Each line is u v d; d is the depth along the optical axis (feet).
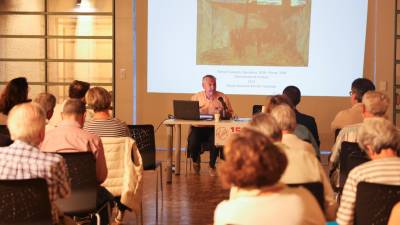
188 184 22.02
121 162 13.38
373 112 12.46
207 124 21.15
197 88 29.81
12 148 9.09
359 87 16.08
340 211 9.04
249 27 29.60
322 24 29.40
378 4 29.37
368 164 8.84
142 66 30.22
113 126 13.99
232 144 6.22
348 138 13.73
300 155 9.52
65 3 30.12
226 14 29.58
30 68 30.35
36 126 9.13
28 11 30.12
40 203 8.96
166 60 29.68
